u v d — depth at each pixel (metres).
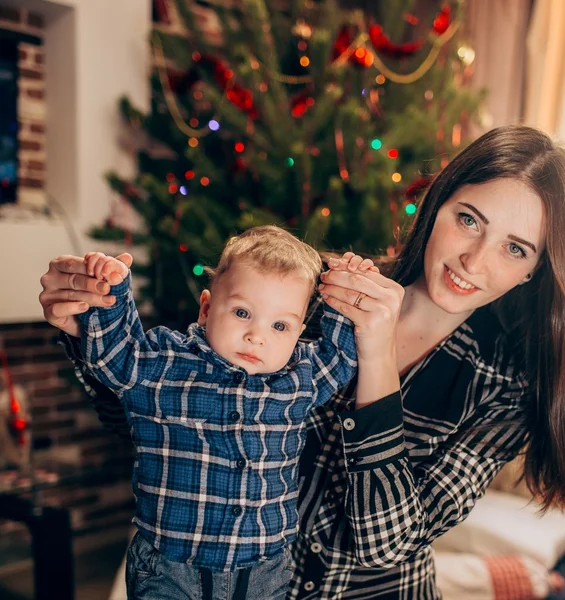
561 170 0.95
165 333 0.92
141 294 3.14
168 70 3.35
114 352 0.86
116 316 0.85
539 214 0.94
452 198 1.00
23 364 3.29
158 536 0.89
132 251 3.27
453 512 0.95
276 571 0.92
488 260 0.96
